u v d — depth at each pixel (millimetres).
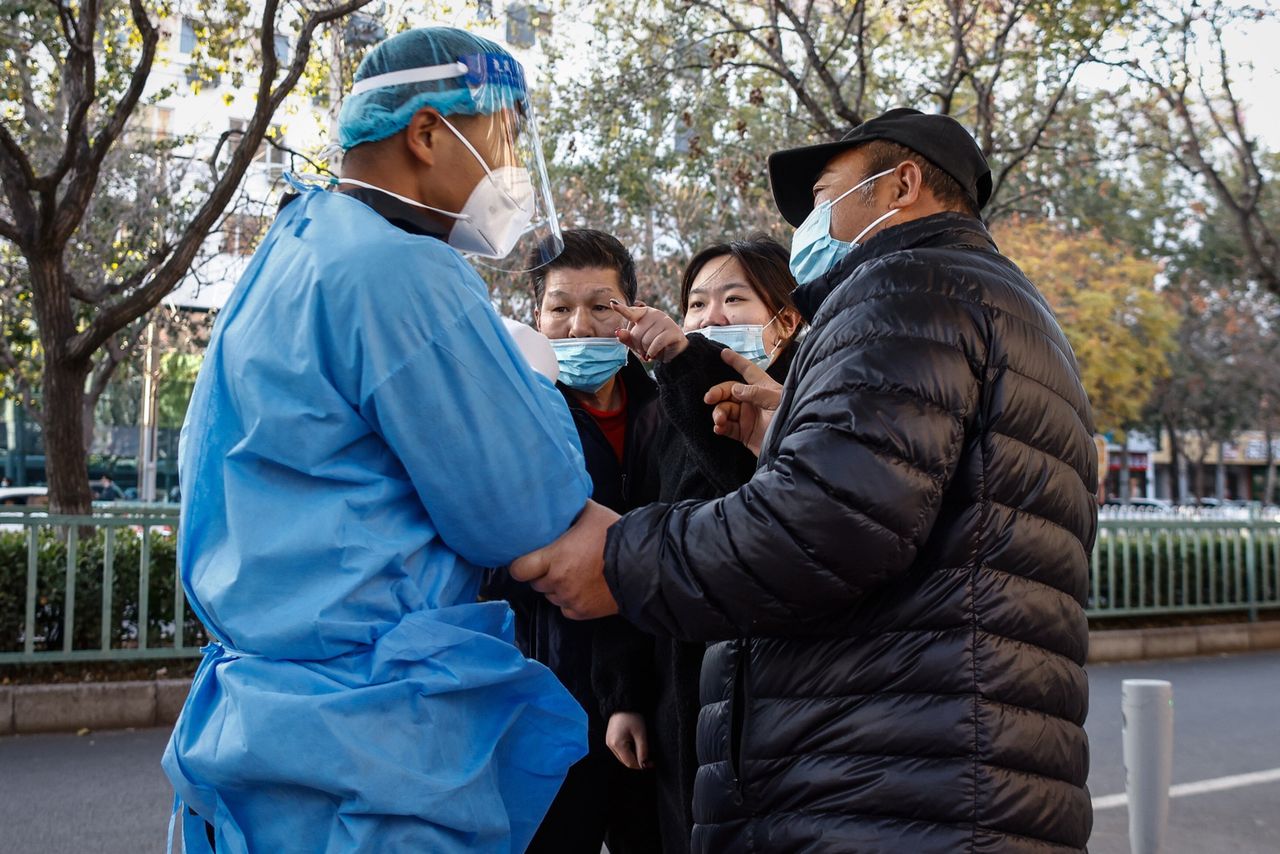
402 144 1811
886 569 1668
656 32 11891
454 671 1649
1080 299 27547
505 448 1669
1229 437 39031
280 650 1578
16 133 10969
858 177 2092
